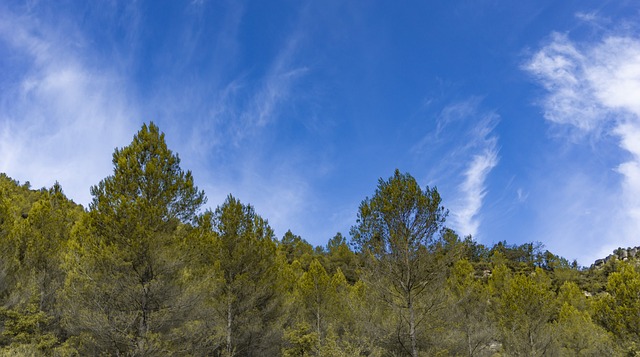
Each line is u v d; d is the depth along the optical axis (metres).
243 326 20.75
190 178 18.14
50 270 22.66
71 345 16.67
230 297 20.62
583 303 39.06
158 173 17.05
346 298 24.61
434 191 17.06
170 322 16.03
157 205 16.78
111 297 15.55
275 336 21.95
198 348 17.09
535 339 24.39
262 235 22.89
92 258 15.39
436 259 16.53
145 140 17.50
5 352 16.50
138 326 15.74
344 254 65.88
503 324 25.42
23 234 22.83
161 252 16.02
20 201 38.84
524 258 87.69
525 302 24.95
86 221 16.44
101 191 16.45
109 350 14.98
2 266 20.25
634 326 21.73
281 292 23.03
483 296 26.67
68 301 15.72
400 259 16.78
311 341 23.36
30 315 19.22
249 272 21.81
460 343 20.09
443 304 16.52
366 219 17.42
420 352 17.25
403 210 16.97
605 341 23.75
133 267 15.79
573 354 27.67
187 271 17.56
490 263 65.75
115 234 15.87
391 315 17.61
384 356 17.27
